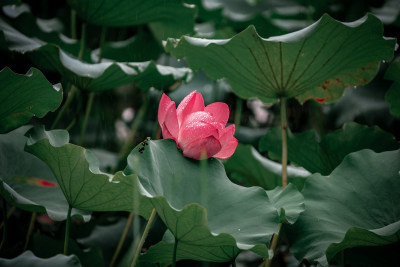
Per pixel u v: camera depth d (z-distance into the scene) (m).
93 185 1.45
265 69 1.66
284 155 1.70
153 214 1.49
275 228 1.44
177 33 2.13
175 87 2.39
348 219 1.58
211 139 1.50
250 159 1.95
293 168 2.01
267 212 1.47
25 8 2.30
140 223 1.97
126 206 1.50
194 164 1.52
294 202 1.57
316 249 1.54
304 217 1.60
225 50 1.65
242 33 1.58
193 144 1.51
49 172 1.78
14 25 2.24
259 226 1.45
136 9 2.00
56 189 1.74
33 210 1.64
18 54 2.03
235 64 1.68
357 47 1.63
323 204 1.62
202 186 1.49
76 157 1.43
